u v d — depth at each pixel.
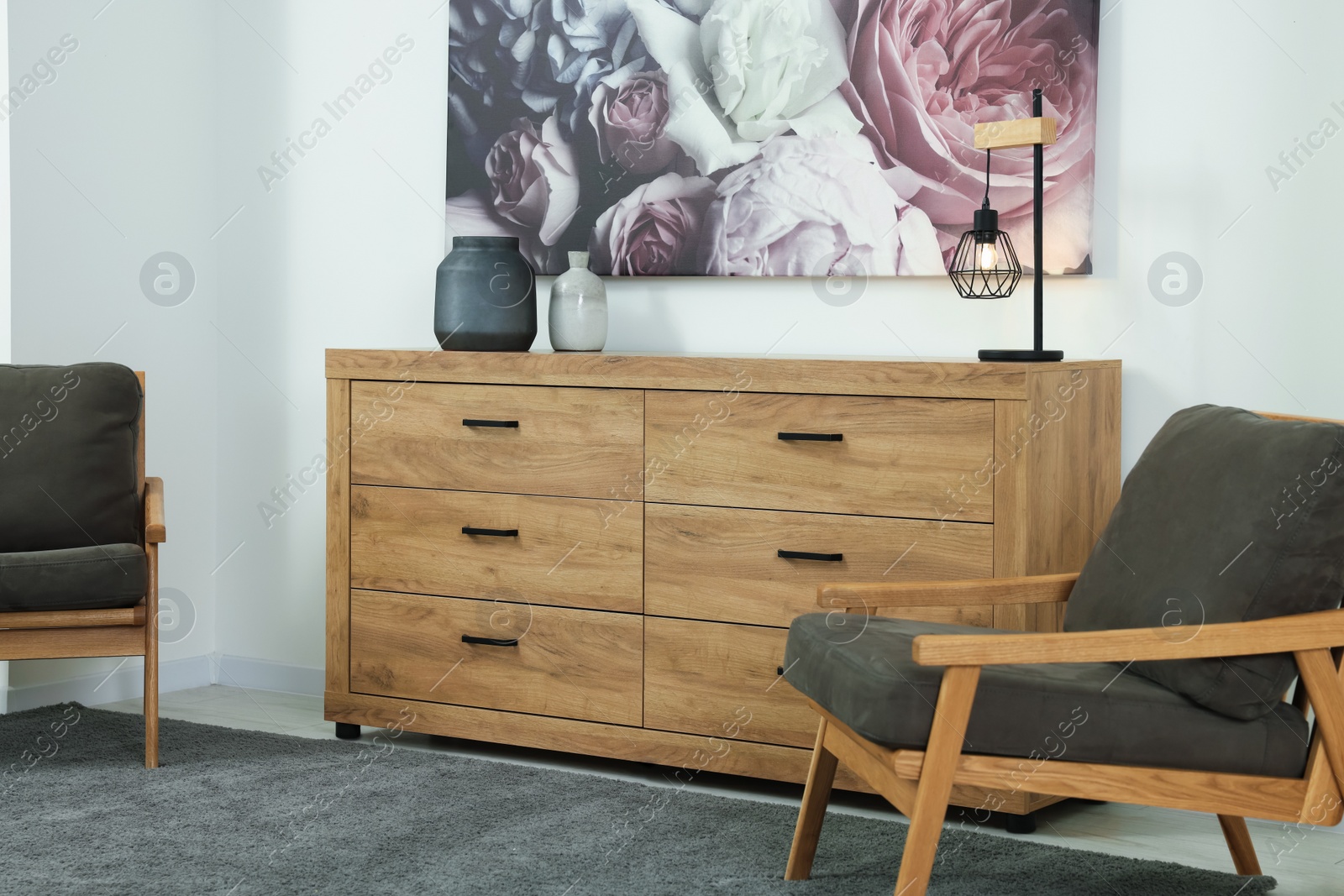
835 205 3.14
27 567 2.68
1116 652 1.86
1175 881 2.27
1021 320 2.98
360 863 2.28
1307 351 2.72
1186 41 2.81
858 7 3.10
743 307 3.27
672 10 3.29
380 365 3.12
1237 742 1.92
